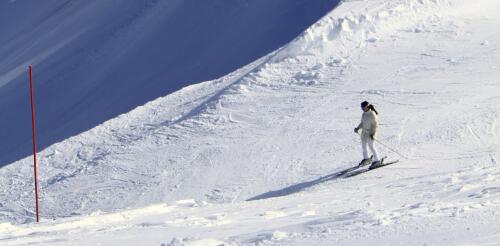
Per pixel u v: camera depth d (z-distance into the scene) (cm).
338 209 3775
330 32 12975
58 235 3678
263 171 8069
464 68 10300
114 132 12125
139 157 10012
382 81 10488
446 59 10931
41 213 8919
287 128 9425
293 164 8025
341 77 11150
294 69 12138
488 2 13612
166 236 3120
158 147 10219
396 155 7275
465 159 6725
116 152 10581
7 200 9831
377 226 2522
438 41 11906
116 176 9475
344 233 2455
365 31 12900
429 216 2614
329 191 5350
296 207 4156
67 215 8550
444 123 8081
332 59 12169
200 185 8206
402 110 8925
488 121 7875
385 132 8175
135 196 8525
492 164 6359
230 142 9506
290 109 10225
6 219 9031
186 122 11012
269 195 7188
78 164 10919
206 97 12494
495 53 10775
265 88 11556
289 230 2731
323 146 8406
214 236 2930
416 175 6159
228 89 11938
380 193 4531
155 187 8612
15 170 11388
